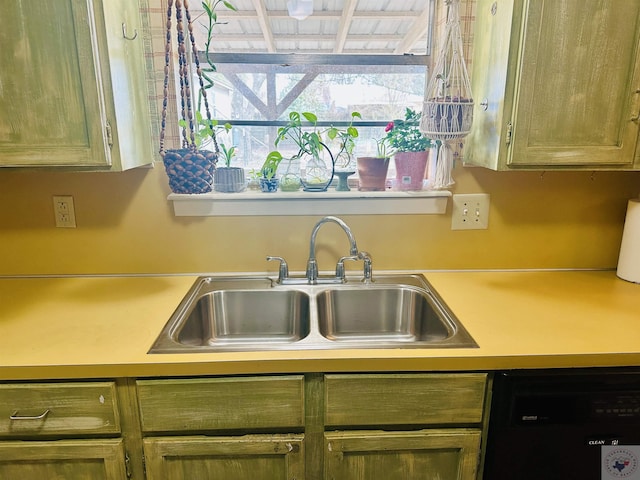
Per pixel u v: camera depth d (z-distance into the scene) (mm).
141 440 1068
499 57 1231
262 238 1564
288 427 1086
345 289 1491
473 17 1414
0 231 1513
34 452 1050
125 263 1568
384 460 1111
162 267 1579
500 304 1326
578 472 1108
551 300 1354
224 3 1400
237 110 1579
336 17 1630
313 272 1520
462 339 1104
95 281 1526
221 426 1069
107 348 1062
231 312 1494
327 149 1507
